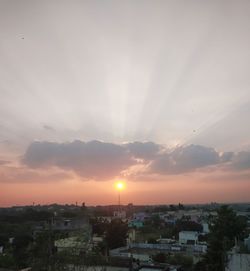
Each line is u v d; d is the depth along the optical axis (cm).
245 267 3144
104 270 3150
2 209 15675
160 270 3944
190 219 11625
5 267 3809
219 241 4175
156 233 8788
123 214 14012
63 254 2703
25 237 5322
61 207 15925
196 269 4459
